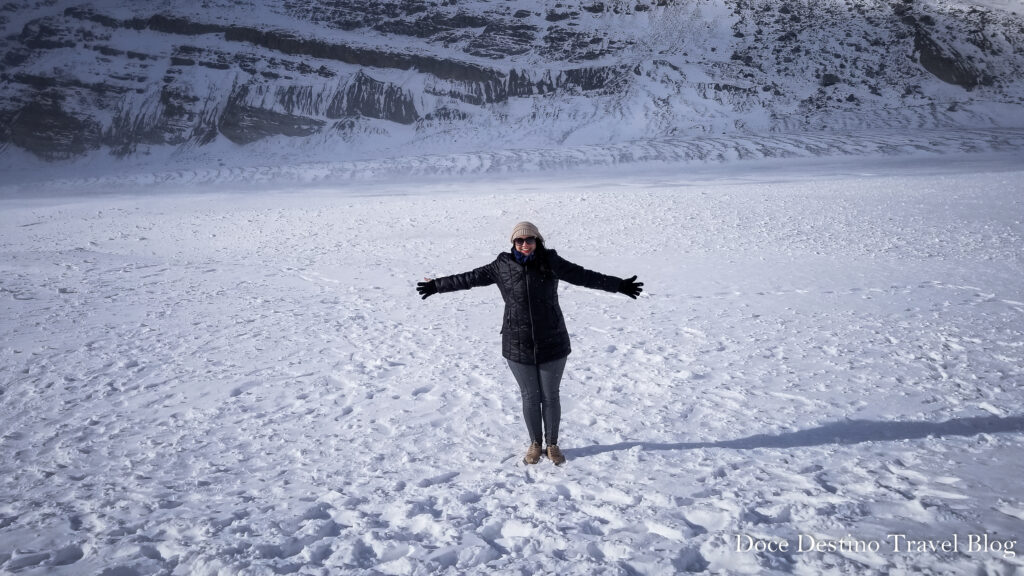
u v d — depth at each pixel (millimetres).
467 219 22656
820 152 68125
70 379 6430
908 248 12406
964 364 5719
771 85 108875
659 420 4730
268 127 113188
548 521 3158
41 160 111812
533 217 22250
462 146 101438
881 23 123750
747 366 6004
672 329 7605
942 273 10008
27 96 119875
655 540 2881
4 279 12609
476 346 7246
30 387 6180
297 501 3576
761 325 7551
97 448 4633
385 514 3381
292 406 5508
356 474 3992
